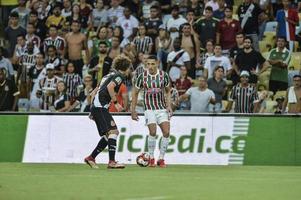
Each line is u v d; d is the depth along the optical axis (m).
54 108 51.75
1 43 60.28
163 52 56.00
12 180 32.22
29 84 54.56
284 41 53.69
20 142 45.50
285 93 53.16
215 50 53.69
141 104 50.34
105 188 28.86
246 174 37.03
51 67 52.88
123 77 38.22
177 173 36.81
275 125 44.66
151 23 58.06
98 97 38.31
